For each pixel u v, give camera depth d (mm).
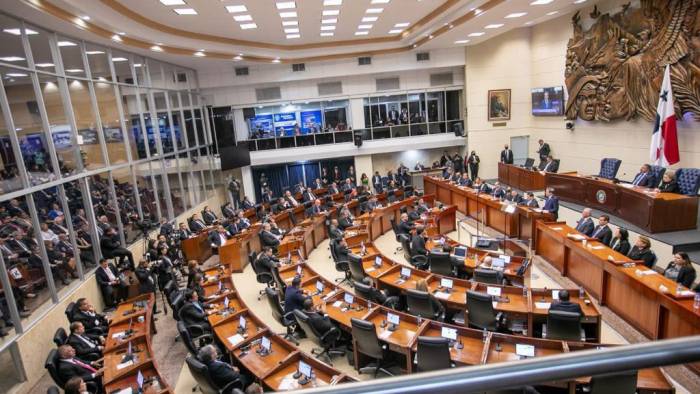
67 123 10812
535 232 12391
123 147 13516
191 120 19781
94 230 11516
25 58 9430
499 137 22094
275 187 24047
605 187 13000
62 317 9297
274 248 13820
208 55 16719
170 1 10867
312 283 9836
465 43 20562
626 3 14391
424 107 23406
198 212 18766
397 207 17391
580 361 759
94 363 7449
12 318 8125
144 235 13539
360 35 18828
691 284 7871
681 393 6363
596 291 9414
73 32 10711
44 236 9500
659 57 13086
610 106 15484
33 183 9312
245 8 12211
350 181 21266
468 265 10109
